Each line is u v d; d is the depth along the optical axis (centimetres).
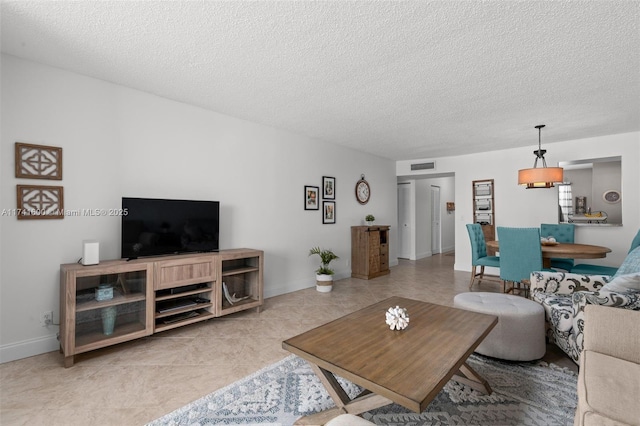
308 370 220
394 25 189
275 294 421
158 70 254
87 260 242
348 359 143
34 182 242
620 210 443
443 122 389
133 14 180
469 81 269
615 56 224
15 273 234
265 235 410
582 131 428
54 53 227
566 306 226
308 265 471
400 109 342
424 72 252
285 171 436
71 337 223
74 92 260
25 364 226
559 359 235
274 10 175
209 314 304
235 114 365
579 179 475
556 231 455
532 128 413
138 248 279
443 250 902
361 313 210
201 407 178
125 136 289
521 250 359
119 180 285
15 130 233
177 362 231
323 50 219
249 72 256
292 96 307
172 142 320
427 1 167
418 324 189
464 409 175
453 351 151
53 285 250
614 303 183
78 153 262
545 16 178
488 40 205
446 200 921
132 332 253
